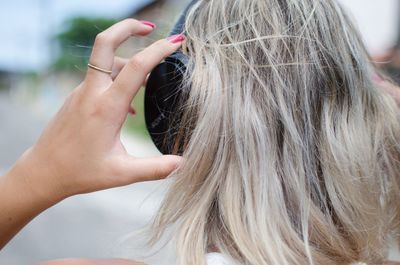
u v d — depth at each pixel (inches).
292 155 37.2
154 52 36.2
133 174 35.9
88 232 184.4
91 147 35.5
